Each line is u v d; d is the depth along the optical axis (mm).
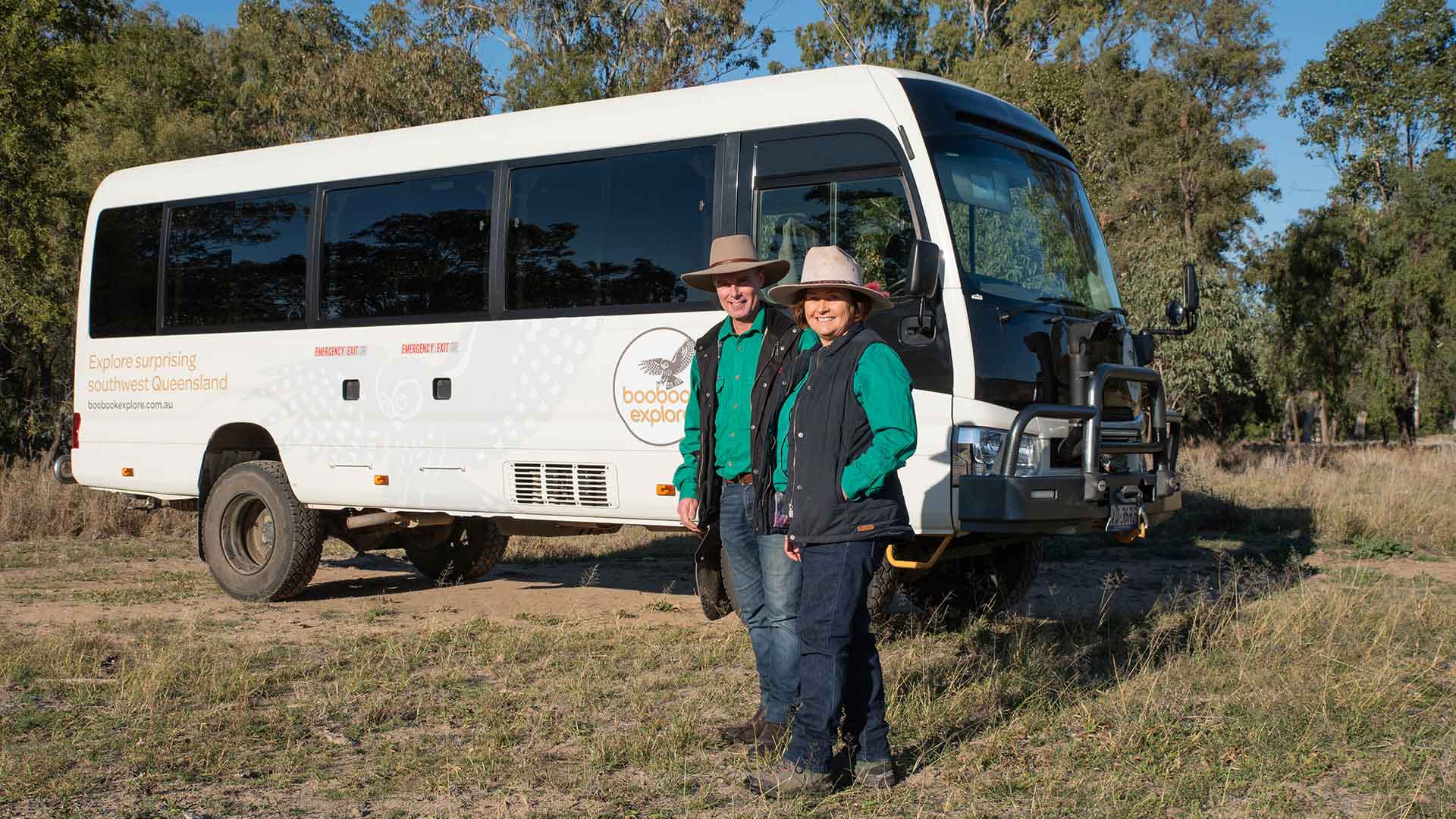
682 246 7531
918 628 7879
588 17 35750
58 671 6594
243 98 42750
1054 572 10648
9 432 23297
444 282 8484
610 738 5219
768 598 4762
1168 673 6277
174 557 12328
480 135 8445
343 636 7848
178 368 9844
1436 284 33812
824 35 51438
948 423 6633
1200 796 4441
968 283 6770
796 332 4652
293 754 5094
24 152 20500
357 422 8828
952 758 4914
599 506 7754
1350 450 30031
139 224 10188
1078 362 7105
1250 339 27703
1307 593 8727
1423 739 5188
